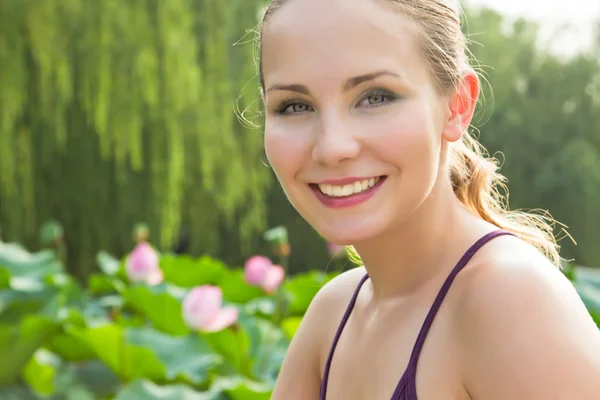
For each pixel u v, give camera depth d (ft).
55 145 39.70
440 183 3.35
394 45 3.09
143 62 38.24
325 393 3.65
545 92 85.25
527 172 81.20
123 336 11.70
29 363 13.05
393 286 3.43
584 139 82.94
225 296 18.51
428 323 3.11
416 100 3.11
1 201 38.14
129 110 38.22
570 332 2.78
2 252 19.54
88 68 37.45
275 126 3.24
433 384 3.01
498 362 2.81
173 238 45.73
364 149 3.08
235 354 12.88
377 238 3.35
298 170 3.20
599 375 2.75
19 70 35.63
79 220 42.14
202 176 44.78
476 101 3.43
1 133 35.99
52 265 19.43
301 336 4.02
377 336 3.38
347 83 3.05
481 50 85.40
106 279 19.04
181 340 12.51
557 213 78.84
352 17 3.06
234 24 49.11
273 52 3.18
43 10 36.29
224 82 44.01
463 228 3.34
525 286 2.87
